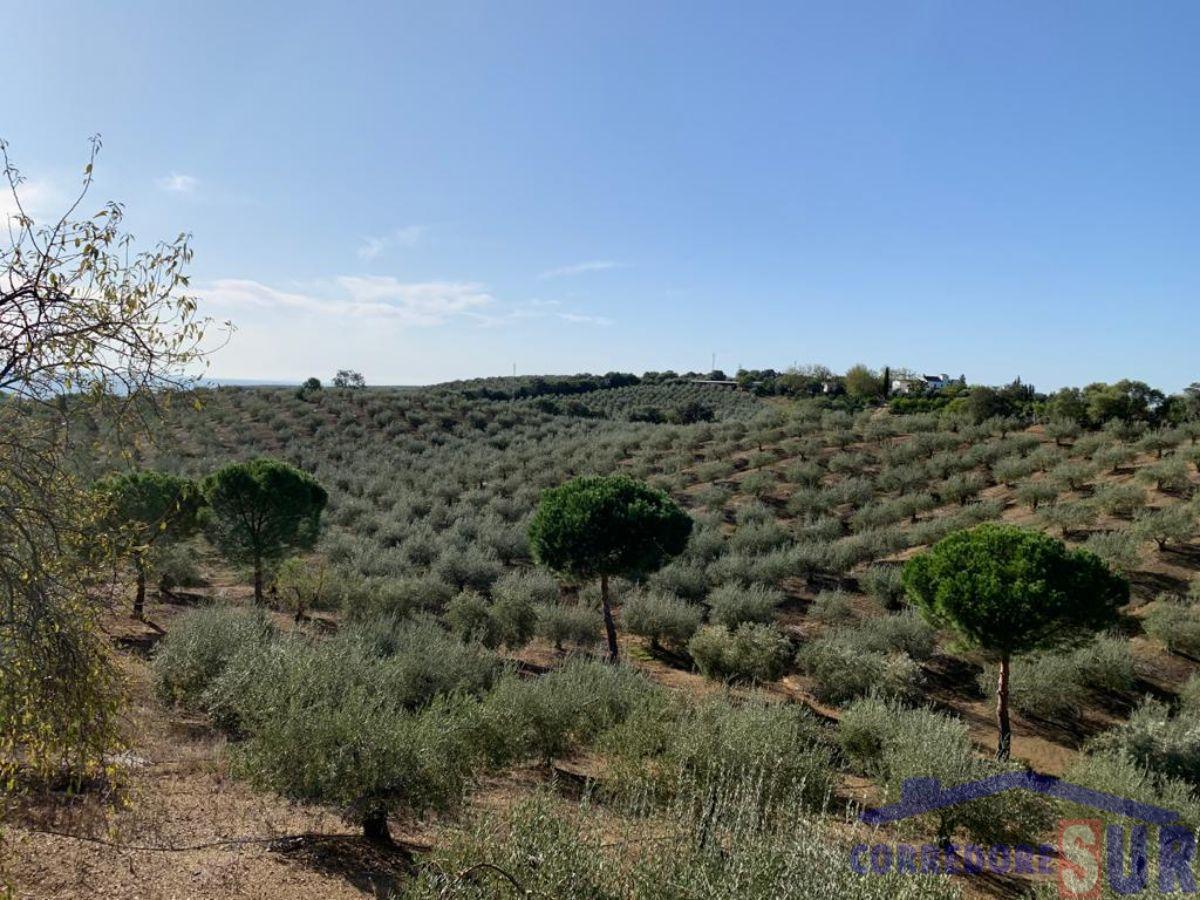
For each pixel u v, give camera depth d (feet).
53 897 15.06
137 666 33.86
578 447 141.90
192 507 56.59
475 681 38.45
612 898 13.08
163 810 20.40
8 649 11.34
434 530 91.91
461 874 12.99
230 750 23.43
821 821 16.26
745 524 92.32
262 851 19.08
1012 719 48.75
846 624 64.75
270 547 57.16
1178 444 96.07
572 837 14.08
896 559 77.87
